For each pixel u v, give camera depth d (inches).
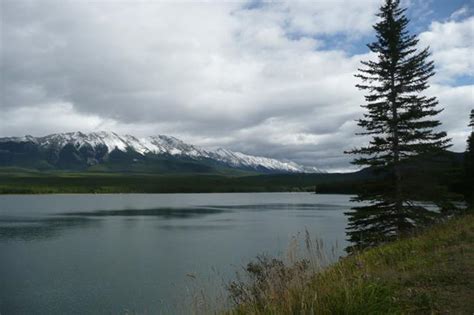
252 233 2105.1
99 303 951.0
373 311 188.5
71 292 1049.5
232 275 957.2
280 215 3243.1
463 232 426.0
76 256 1529.3
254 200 6363.2
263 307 227.6
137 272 1248.2
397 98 930.1
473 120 1519.4
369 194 918.4
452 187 1346.0
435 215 842.2
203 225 2593.5
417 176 888.3
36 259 1470.2
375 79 957.8
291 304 207.0
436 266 299.4
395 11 971.9
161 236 2065.7
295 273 239.3
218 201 6151.6
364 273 292.5
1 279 1184.2
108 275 1216.2
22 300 987.9
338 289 216.7
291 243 268.1
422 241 432.8
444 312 211.2
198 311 271.4
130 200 6565.0
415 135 894.4
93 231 2316.7
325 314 191.9
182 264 1337.4
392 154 914.7
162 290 1031.0
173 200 6594.5
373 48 979.3
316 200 5900.6
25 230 2375.7
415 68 933.8
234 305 264.5
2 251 1647.4
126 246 1754.4
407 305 224.1
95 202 5871.1
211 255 1475.1
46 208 4441.4
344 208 4003.4
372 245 671.8
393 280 280.1
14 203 5516.7
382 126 925.8
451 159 936.9
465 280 257.1
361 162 915.4
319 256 277.6
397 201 878.4
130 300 963.3
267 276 266.5
